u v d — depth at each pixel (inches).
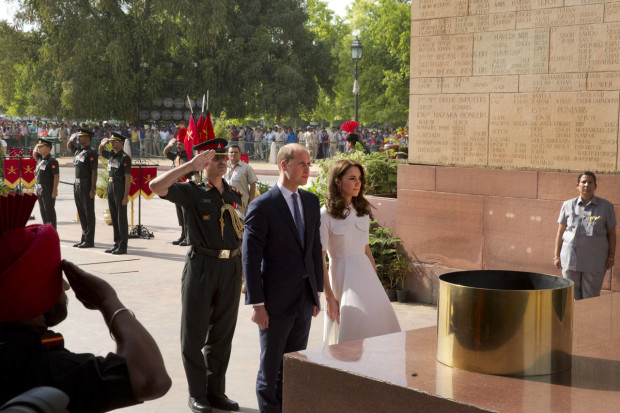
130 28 1772.9
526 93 283.4
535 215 283.7
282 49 2087.8
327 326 198.7
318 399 80.8
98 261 428.8
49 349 67.6
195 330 195.9
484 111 297.1
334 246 195.0
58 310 71.8
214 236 196.2
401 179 328.5
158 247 487.8
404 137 439.5
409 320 292.4
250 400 208.1
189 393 199.8
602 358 82.3
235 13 1991.9
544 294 75.4
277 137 1562.5
